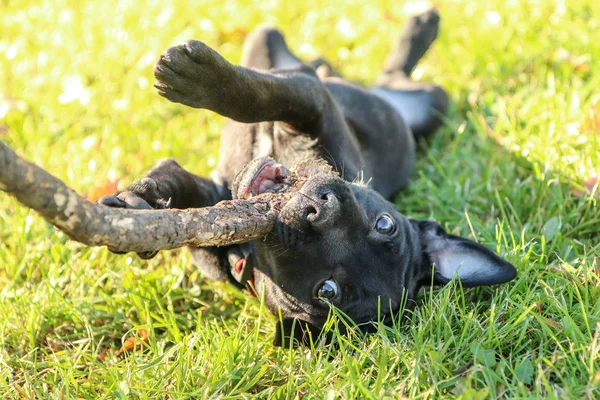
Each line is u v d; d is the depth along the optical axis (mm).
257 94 905
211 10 1429
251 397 814
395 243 883
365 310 862
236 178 875
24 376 862
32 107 1247
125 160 1144
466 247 906
